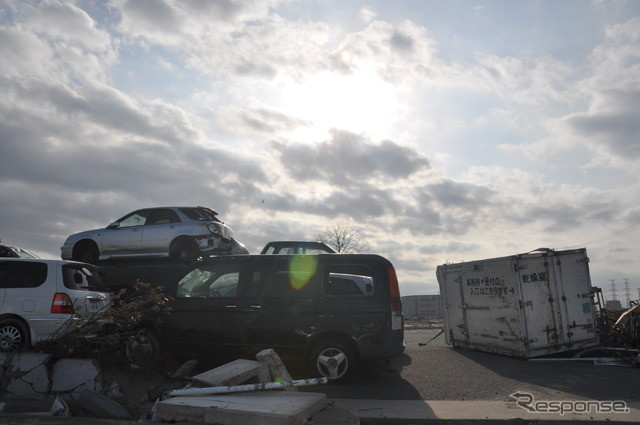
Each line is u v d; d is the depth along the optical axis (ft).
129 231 45.34
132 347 26.73
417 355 35.17
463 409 20.57
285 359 26.32
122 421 17.99
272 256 28.14
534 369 29.66
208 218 45.68
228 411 17.39
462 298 38.55
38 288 27.58
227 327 26.91
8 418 18.02
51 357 22.74
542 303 33.40
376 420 19.12
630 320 36.19
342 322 25.89
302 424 17.12
